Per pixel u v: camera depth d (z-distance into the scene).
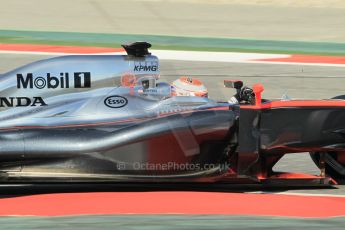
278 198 20.83
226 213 18.45
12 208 18.91
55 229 16.19
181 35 65.19
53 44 56.91
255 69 48.88
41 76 21.05
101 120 21.00
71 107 21.03
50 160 20.31
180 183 23.08
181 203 19.73
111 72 21.45
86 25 68.69
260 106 21.53
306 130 21.70
